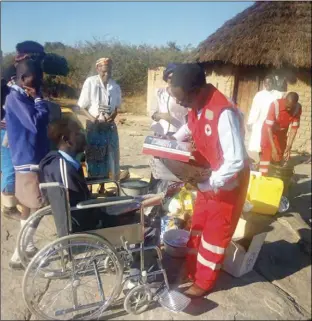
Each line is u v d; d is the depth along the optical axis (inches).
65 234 87.0
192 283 108.3
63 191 81.4
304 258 127.8
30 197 104.3
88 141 150.1
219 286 109.3
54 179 89.0
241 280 113.0
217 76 298.2
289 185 177.2
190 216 133.0
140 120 300.7
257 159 203.0
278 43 256.5
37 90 103.0
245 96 289.6
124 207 95.3
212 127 83.3
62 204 82.7
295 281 115.0
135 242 91.9
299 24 262.7
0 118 111.2
